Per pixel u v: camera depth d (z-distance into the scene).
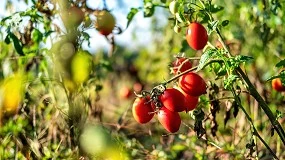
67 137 1.75
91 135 1.15
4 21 1.73
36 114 1.91
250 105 2.19
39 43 1.80
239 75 1.47
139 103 1.43
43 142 1.83
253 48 2.38
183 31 1.92
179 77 1.44
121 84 3.37
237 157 1.81
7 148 1.84
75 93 1.56
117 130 1.95
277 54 2.32
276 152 2.00
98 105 1.96
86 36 1.52
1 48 1.93
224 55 1.45
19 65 1.88
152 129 2.26
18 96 1.36
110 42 1.76
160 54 2.91
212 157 1.92
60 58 1.45
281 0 1.95
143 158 1.94
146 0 1.74
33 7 1.69
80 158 1.51
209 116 1.62
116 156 1.15
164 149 2.12
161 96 1.39
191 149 1.92
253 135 1.48
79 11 1.51
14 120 1.81
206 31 1.47
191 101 1.44
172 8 1.50
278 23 2.10
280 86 1.67
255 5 2.17
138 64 3.28
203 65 1.38
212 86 1.59
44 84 1.80
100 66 2.06
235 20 2.39
